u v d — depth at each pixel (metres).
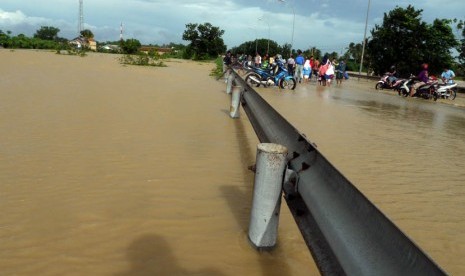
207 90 15.22
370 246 1.77
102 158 5.27
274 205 3.08
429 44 38.44
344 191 2.18
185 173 4.88
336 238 2.05
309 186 2.63
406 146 7.58
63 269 2.72
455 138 9.07
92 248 3.01
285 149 3.09
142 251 3.00
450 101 21.34
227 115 9.41
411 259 1.48
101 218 3.51
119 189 4.21
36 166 4.81
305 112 11.23
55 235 3.18
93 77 17.11
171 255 2.97
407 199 4.55
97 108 8.97
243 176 4.91
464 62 38.59
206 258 2.96
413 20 38.84
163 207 3.82
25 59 27.03
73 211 3.62
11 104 8.80
